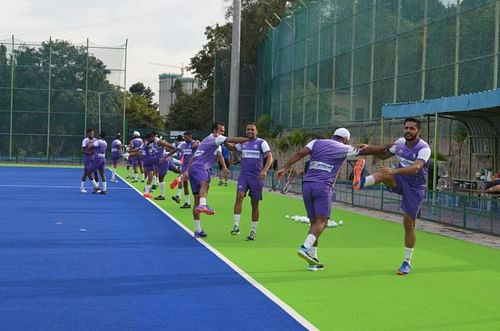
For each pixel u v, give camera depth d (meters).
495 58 20.55
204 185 11.29
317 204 8.48
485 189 16.73
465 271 8.80
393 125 26.58
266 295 7.00
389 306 6.70
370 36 28.58
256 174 11.34
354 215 16.41
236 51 37.25
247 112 47.31
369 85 28.64
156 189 23.38
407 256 8.50
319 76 33.88
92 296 6.81
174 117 80.88
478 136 19.08
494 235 12.61
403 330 5.82
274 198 21.41
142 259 9.09
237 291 7.18
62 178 28.70
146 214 15.08
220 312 6.26
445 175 20.59
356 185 8.11
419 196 8.42
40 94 43.69
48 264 8.55
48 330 5.57
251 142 11.39
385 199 17.25
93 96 44.25
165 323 5.84
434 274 8.54
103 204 17.31
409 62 25.48
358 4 29.66
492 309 6.66
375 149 8.62
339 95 31.53
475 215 13.28
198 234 11.42
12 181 25.98
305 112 35.72
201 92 63.25
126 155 30.84
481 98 14.73
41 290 7.04
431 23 24.02
